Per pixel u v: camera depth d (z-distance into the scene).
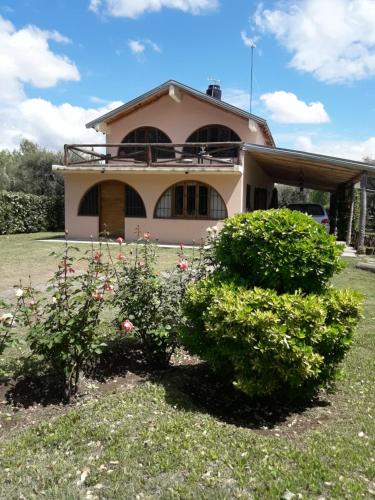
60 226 23.25
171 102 18.42
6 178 27.39
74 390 3.56
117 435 2.79
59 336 3.28
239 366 3.26
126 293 4.04
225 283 3.65
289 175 21.17
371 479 2.45
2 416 3.20
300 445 2.87
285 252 3.49
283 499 2.22
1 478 2.41
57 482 2.37
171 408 3.24
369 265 10.91
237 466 2.51
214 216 15.72
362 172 13.50
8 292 7.39
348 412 3.46
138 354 4.41
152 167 15.23
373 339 5.41
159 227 16.16
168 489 2.29
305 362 3.05
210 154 16.98
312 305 3.19
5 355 4.35
